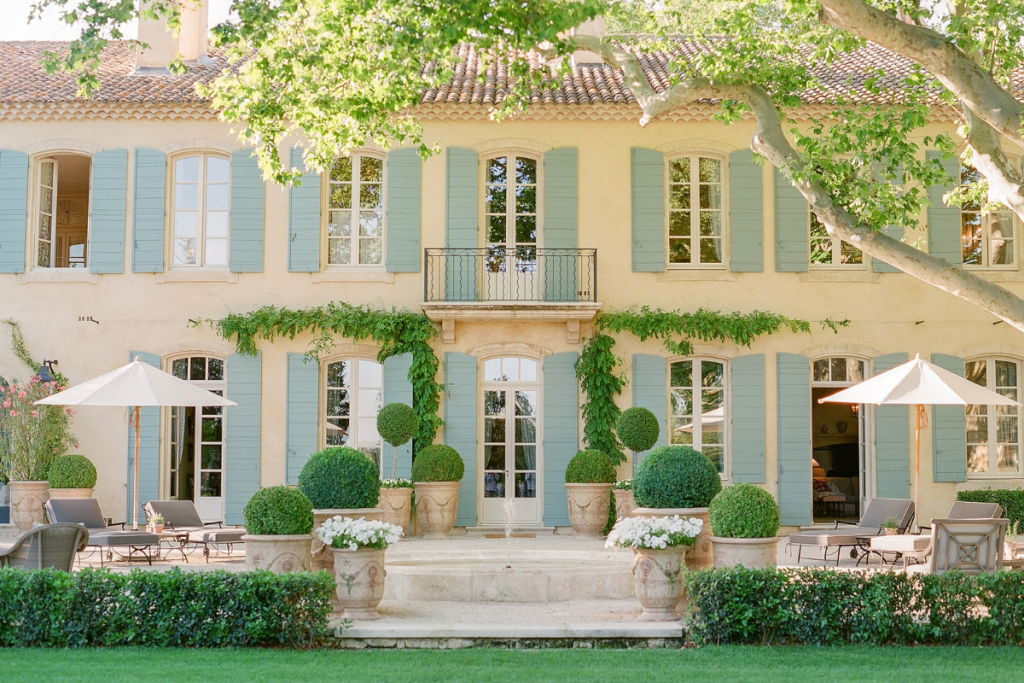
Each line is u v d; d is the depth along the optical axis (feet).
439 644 26.84
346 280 56.85
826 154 36.65
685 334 56.18
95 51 33.58
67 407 56.24
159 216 57.00
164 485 56.75
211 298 56.85
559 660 24.53
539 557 41.19
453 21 33.42
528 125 57.00
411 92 37.40
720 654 25.20
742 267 56.49
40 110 56.75
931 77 40.55
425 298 55.47
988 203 40.68
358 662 24.09
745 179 56.70
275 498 29.27
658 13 41.63
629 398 56.18
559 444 55.77
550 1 33.99
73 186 66.80
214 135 57.26
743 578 26.86
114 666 23.18
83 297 57.00
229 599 26.45
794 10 32.68
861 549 46.93
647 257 56.44
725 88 37.73
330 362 57.26
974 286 33.24
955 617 26.81
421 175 56.90
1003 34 36.14
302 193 56.95
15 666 23.13
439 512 52.95
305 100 36.65
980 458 56.95
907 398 39.65
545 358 56.08
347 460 34.14
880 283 56.65
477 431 56.18
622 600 33.58
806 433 55.88
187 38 62.69
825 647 26.12
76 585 26.48
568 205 56.65
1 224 57.11
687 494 31.50
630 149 56.90
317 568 31.63
